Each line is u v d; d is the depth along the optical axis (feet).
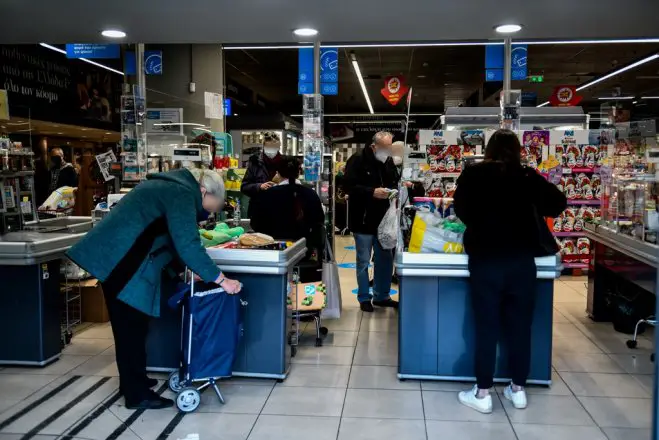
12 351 12.43
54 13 12.34
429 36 14.44
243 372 11.70
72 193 17.97
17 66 25.13
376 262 17.79
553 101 44.42
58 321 13.03
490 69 25.66
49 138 31.53
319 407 10.40
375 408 10.35
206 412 10.17
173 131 19.65
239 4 11.70
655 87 54.70
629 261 13.97
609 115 15.64
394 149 19.26
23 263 11.68
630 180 13.75
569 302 18.60
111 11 12.19
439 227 11.37
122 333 10.03
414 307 11.46
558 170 19.92
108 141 37.47
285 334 11.60
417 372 11.60
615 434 9.34
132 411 10.19
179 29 13.75
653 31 13.85
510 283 9.82
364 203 16.89
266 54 40.14
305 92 25.96
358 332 15.23
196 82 27.58
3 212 13.51
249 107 55.26
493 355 10.11
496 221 9.77
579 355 13.37
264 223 14.60
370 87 55.42
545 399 10.78
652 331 15.08
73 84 30.12
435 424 9.71
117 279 9.53
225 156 19.39
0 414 10.06
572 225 23.11
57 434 9.30
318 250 14.98
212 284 10.34
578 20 12.82
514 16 12.50
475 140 22.81
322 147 17.44
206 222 15.21
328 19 12.84
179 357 11.84
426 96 61.36
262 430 9.47
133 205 9.57
